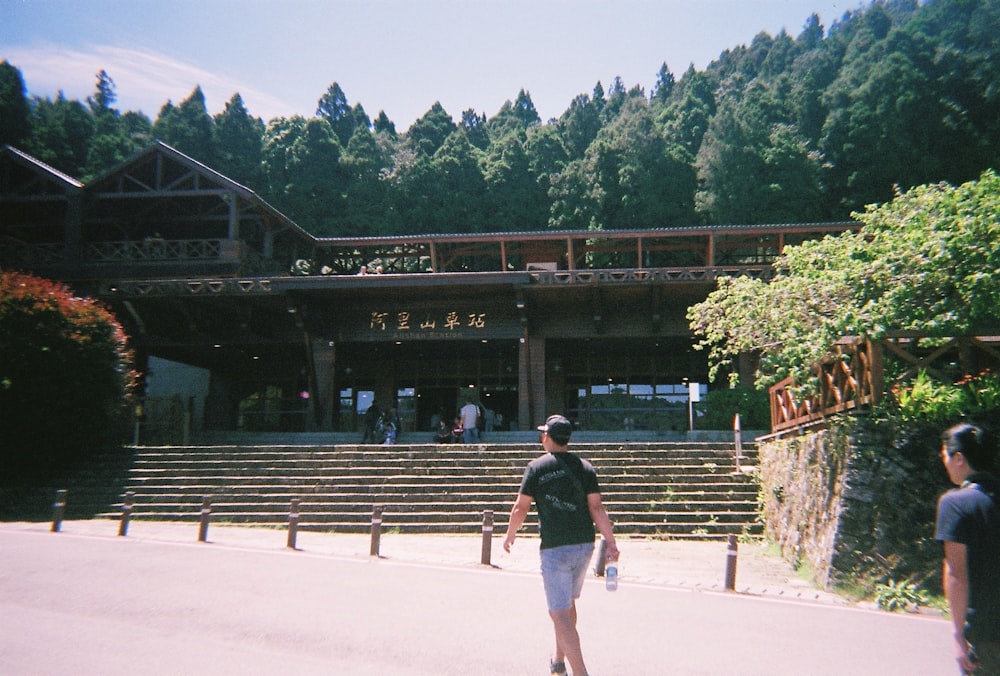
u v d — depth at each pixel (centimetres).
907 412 933
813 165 4356
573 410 3005
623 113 5712
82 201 2892
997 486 290
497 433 2248
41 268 2830
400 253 3231
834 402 1084
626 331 2602
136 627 596
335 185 4719
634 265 4091
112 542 1130
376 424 2270
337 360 3153
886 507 888
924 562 836
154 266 2791
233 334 2727
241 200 2889
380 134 6681
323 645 553
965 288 930
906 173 4156
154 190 2842
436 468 1612
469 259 4019
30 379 1708
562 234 2638
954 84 4597
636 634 613
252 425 3108
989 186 1100
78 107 5788
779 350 1244
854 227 2486
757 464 1573
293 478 1605
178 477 1664
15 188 2995
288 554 1057
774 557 1167
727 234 2592
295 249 3127
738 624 668
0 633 570
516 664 514
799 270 1370
